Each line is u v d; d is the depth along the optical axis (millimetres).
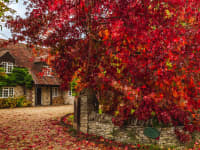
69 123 9188
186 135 5496
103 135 6633
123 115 5902
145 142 5766
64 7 4012
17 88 20062
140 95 4281
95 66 4328
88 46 4434
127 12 3711
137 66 4082
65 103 25641
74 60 4953
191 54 4270
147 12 3895
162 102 4543
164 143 5543
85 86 5348
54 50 5426
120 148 5547
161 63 4289
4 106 18438
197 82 4375
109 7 4285
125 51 4086
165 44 4230
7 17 6215
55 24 5324
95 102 7375
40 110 16422
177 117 5723
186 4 4004
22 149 5371
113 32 3844
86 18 4367
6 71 18969
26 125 8922
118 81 4090
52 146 5719
